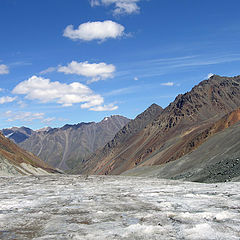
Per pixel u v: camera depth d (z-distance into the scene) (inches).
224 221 565.3
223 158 2506.2
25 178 2375.7
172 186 1438.2
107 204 854.5
